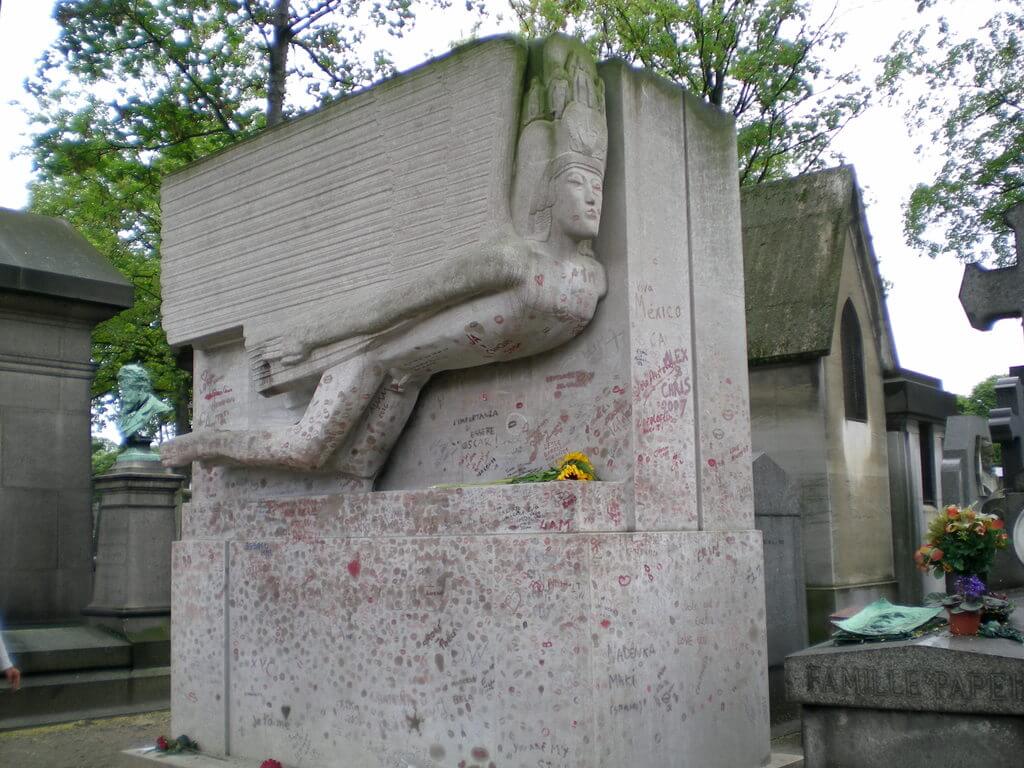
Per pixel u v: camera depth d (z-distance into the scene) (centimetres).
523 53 508
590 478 479
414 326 525
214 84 1630
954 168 1580
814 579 1013
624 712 455
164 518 946
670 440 513
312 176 607
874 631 486
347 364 555
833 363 1069
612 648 453
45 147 1653
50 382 1009
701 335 550
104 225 2017
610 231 499
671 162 538
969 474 1280
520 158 498
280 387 602
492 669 471
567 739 442
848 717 454
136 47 1564
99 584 942
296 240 612
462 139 521
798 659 464
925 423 1298
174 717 649
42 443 995
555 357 513
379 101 569
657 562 487
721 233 575
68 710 825
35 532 977
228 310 653
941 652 430
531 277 468
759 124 1792
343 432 558
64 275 1002
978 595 461
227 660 616
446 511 508
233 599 618
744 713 541
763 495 798
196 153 1695
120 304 1045
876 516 1134
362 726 529
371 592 532
